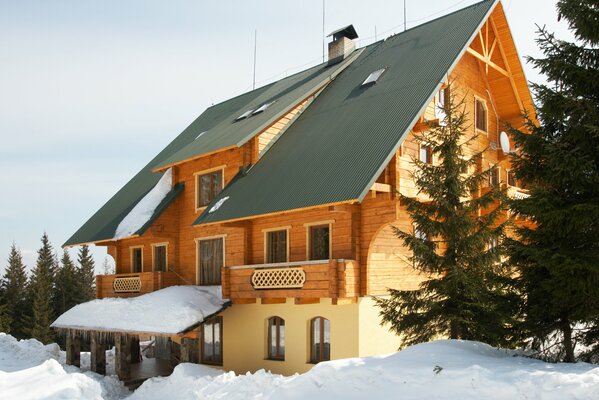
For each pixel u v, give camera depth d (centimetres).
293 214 1858
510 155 1234
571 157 1085
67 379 1438
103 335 2178
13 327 5169
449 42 1908
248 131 2019
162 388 1708
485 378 970
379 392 1057
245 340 1995
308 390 1166
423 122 1748
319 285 1617
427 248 1335
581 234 1121
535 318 1191
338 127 1877
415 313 1386
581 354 1212
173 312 1888
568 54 1168
